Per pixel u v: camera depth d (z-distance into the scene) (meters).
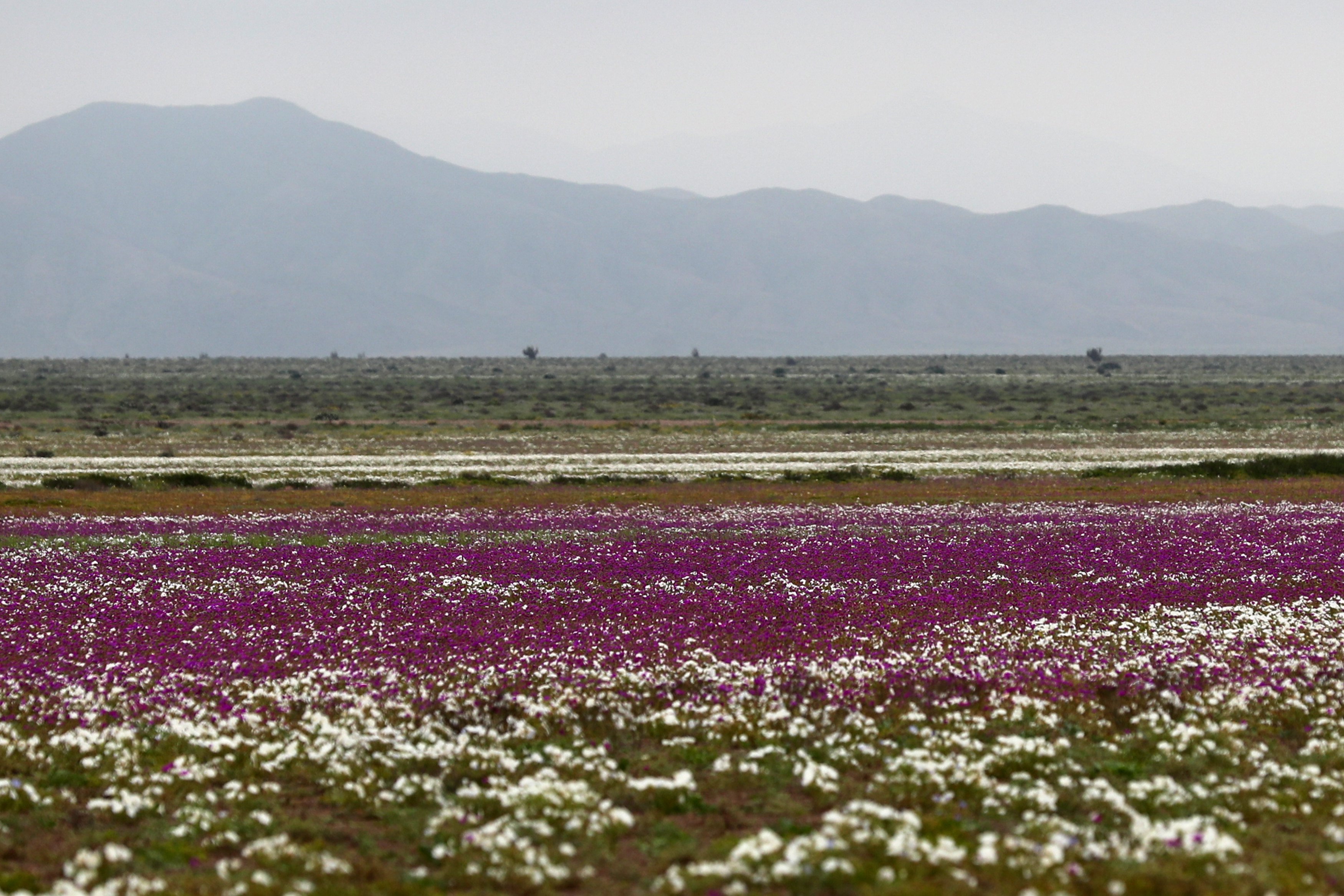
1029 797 24.69
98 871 21.45
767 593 51.78
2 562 60.53
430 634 42.88
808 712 31.86
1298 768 27.17
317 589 53.16
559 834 23.30
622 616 46.56
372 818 25.17
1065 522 77.06
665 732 30.86
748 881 20.22
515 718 31.92
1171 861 20.95
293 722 31.55
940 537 70.06
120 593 51.97
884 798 25.22
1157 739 29.56
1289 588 51.25
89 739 29.50
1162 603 48.38
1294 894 19.52
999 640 41.28
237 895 19.91
